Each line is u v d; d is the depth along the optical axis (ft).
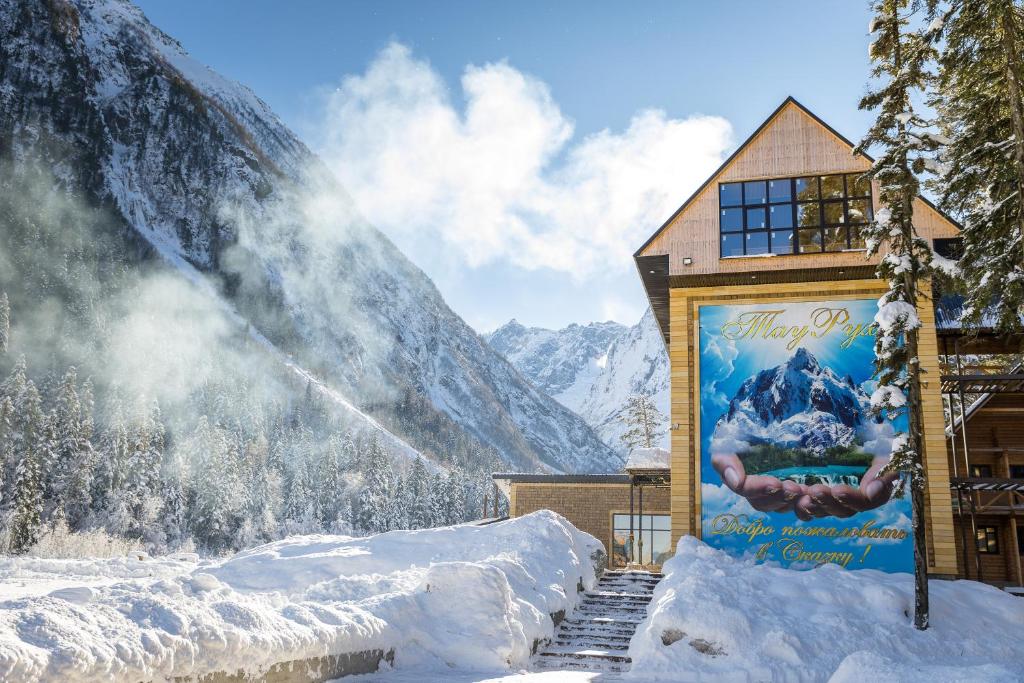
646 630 53.62
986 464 101.04
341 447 454.40
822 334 79.51
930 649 53.36
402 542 74.90
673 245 84.79
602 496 120.67
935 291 78.43
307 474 388.78
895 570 72.49
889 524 73.61
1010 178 62.69
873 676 39.42
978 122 65.31
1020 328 69.97
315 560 69.36
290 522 346.74
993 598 62.23
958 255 76.89
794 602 57.93
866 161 82.64
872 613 57.41
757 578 61.36
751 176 84.99
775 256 82.12
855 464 75.66
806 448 77.10
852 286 80.07
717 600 54.13
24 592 59.88
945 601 60.75
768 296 81.76
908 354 58.85
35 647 22.84
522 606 55.06
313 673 35.68
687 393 81.10
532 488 122.72
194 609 30.55
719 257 83.46
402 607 47.06
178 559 95.40
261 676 31.73
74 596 29.81
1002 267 61.98
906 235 61.16
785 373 79.41
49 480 265.13
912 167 62.69
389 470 412.98
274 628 33.60
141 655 25.91
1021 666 36.86
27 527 224.33
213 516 309.83
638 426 237.04
